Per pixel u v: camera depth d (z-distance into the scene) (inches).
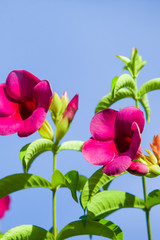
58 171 32.4
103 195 32.9
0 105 33.4
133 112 31.7
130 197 33.3
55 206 33.1
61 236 32.6
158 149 32.0
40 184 32.9
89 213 32.4
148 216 33.4
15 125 32.7
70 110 33.4
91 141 31.9
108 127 32.1
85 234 32.6
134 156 30.5
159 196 33.2
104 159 31.2
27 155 32.8
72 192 32.6
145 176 33.1
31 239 32.2
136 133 30.5
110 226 33.1
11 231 31.9
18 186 32.6
